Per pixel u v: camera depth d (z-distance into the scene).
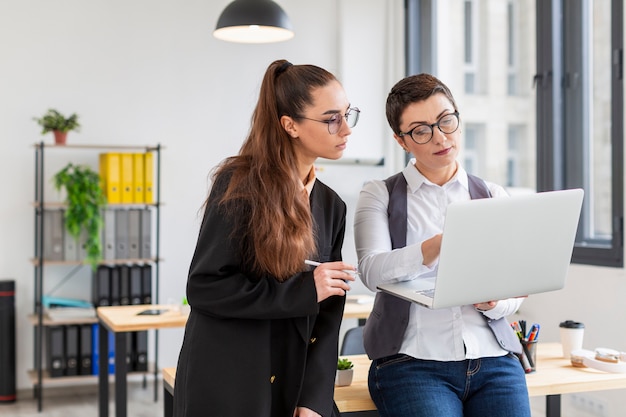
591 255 4.15
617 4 3.96
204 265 1.84
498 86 13.20
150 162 5.48
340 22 6.18
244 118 6.02
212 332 1.85
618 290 3.90
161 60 5.82
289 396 1.90
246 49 6.03
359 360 2.80
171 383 2.63
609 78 4.09
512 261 1.90
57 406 5.20
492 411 2.07
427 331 2.11
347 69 6.16
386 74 6.26
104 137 5.70
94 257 5.25
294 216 1.86
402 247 2.18
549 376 2.49
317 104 1.89
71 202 5.19
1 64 5.46
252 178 1.86
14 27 5.49
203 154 5.93
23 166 5.52
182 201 5.89
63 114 5.59
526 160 13.26
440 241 1.94
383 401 2.13
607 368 2.55
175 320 3.90
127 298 5.41
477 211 1.80
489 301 1.94
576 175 4.50
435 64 6.12
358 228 2.23
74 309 5.26
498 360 2.12
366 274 2.12
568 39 4.54
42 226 5.14
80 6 5.63
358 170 6.26
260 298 1.81
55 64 5.58
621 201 3.97
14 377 5.31
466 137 13.17
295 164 1.93
